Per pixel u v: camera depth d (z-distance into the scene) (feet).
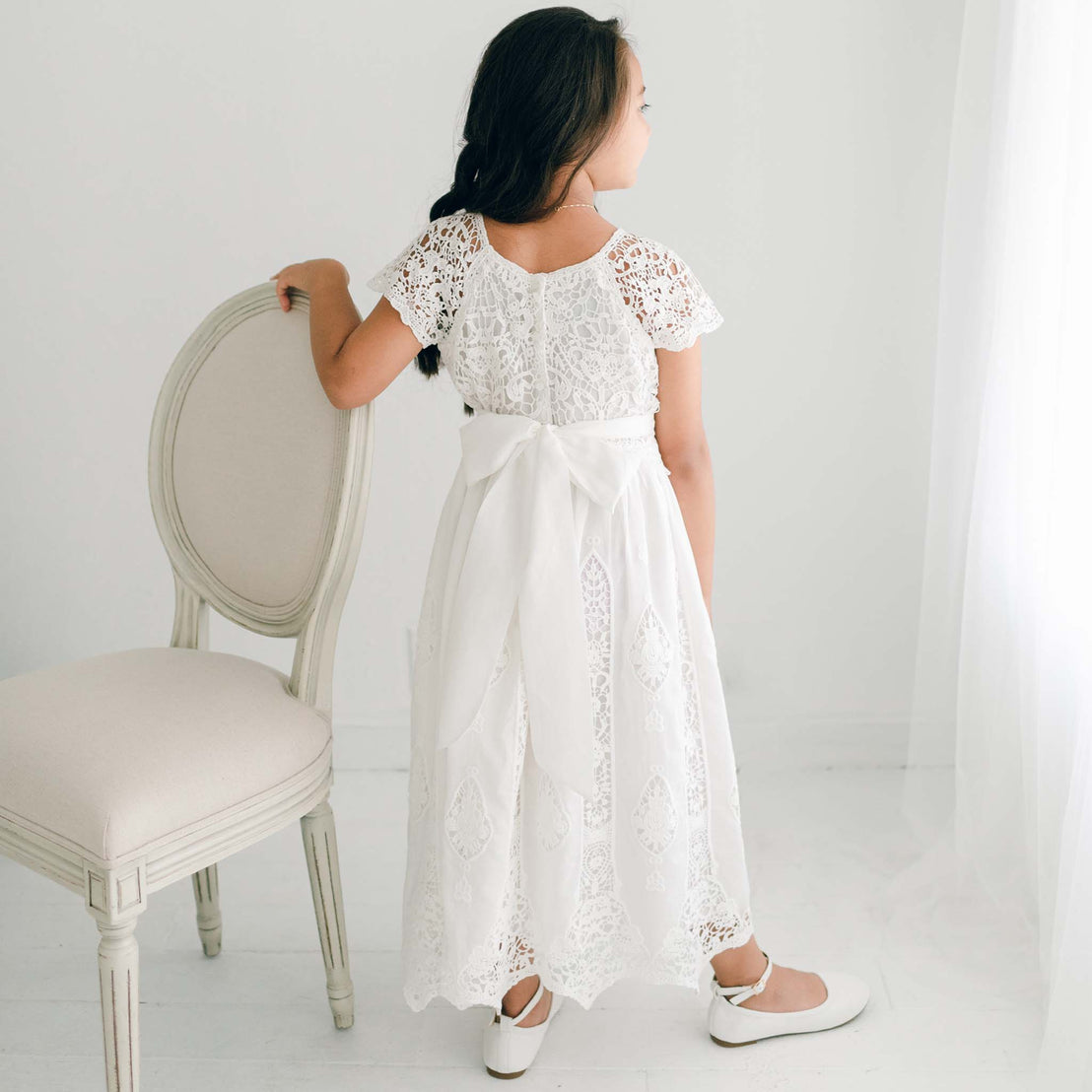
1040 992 6.07
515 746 4.89
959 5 7.54
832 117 7.77
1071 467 5.50
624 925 5.19
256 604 5.93
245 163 7.96
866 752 8.79
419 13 7.70
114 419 8.39
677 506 5.12
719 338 8.18
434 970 5.30
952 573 7.30
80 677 5.52
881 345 8.13
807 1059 5.63
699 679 5.17
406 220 8.03
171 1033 5.92
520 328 4.74
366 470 5.42
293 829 8.10
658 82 7.77
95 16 7.75
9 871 7.57
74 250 8.11
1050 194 5.98
